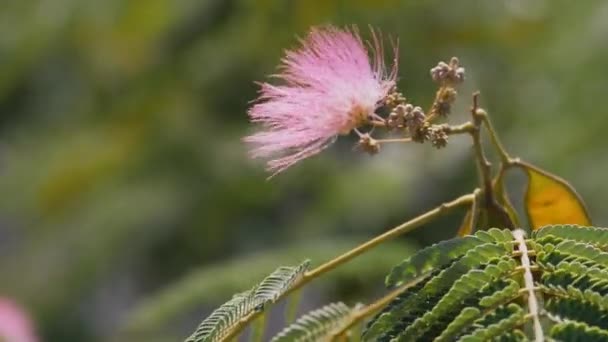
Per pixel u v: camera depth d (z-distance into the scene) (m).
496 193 3.84
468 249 3.34
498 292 3.11
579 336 2.89
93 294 11.92
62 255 12.04
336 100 3.63
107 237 11.86
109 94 12.80
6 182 12.64
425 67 10.99
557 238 3.33
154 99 12.45
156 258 11.74
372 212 11.05
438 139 3.68
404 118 3.65
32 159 12.80
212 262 11.64
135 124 12.44
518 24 11.48
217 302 7.63
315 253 7.63
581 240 3.32
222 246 11.64
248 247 11.55
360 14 10.85
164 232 11.70
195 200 11.77
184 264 11.70
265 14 11.40
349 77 3.66
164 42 12.52
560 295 3.09
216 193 11.73
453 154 11.01
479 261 3.29
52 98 13.21
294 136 3.65
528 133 10.98
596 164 10.33
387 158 11.37
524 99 11.21
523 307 3.11
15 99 13.55
